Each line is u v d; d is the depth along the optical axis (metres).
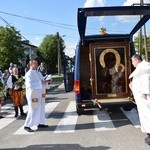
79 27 11.22
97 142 8.13
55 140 8.54
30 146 8.04
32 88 9.79
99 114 12.23
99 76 11.80
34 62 9.85
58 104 15.78
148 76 7.79
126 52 11.80
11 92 12.57
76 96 11.44
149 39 45.84
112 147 7.61
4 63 39.88
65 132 9.44
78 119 11.40
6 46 39.94
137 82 8.00
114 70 11.80
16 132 9.66
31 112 9.80
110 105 11.09
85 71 12.39
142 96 7.85
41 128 10.10
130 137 8.50
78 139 8.54
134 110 12.84
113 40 12.00
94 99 11.73
